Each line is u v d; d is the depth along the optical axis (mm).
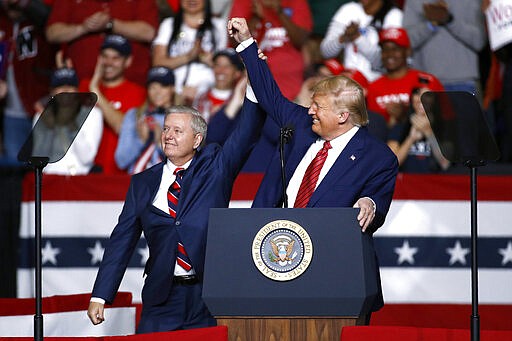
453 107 14922
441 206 23750
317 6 28969
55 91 28734
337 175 15602
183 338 13977
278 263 13562
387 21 28547
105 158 27344
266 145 24703
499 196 23656
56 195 24406
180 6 29094
